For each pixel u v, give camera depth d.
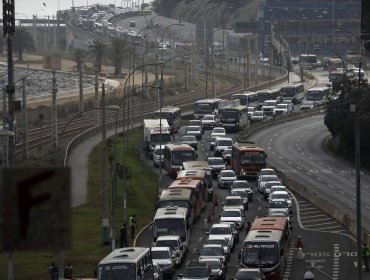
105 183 178.12
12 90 124.81
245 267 142.00
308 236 185.00
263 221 158.75
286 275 149.75
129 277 121.12
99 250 171.12
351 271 151.25
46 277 143.88
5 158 159.00
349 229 189.88
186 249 170.38
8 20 121.88
